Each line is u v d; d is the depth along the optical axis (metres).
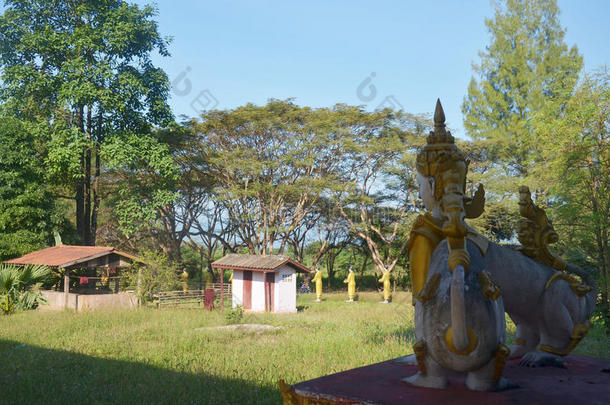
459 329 2.88
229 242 41.78
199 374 9.20
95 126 29.98
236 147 35.88
